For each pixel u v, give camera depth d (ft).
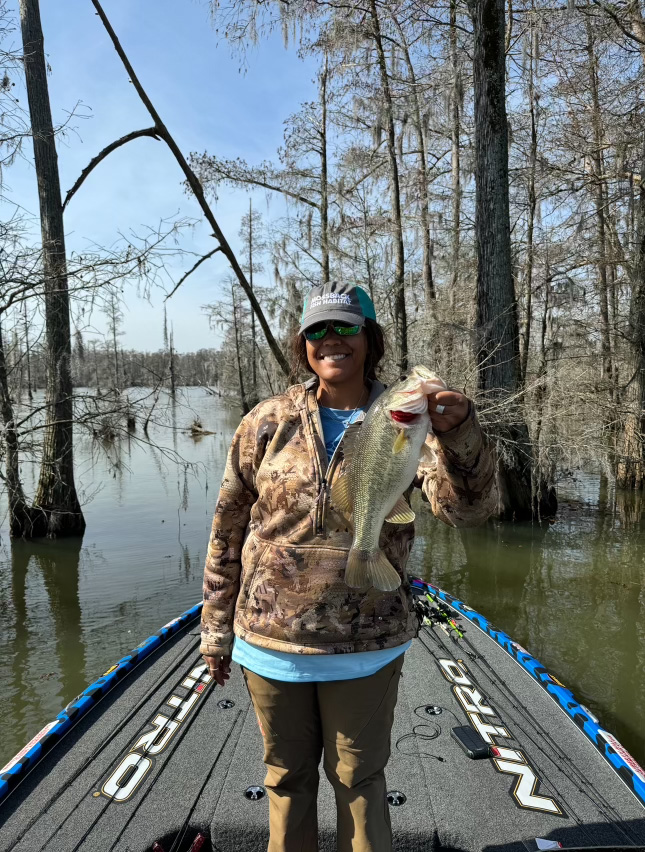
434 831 8.09
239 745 9.96
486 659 13.38
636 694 17.40
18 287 30.07
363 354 6.46
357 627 5.82
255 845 8.07
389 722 6.11
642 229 44.29
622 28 39.17
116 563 30.63
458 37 47.96
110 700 11.45
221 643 6.66
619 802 8.63
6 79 29.58
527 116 49.42
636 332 45.11
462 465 5.73
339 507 5.85
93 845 7.83
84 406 34.81
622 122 44.06
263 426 6.41
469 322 47.75
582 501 45.55
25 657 20.35
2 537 36.63
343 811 5.97
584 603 25.30
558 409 38.14
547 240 48.24
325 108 58.44
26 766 9.19
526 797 8.74
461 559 31.45
